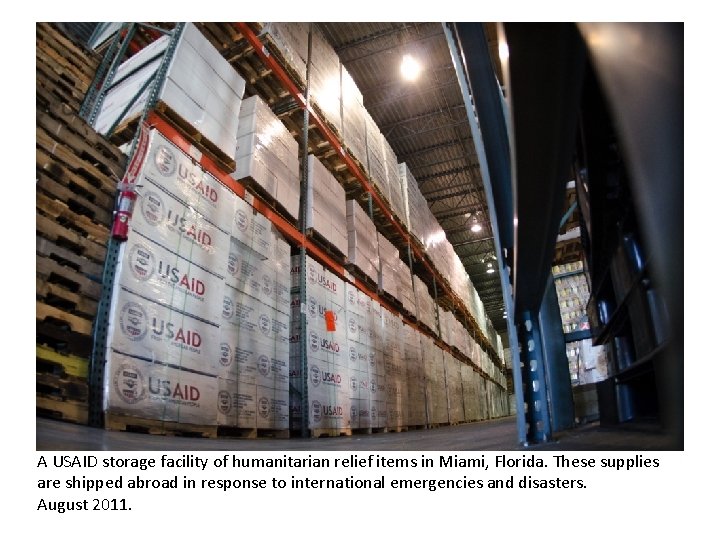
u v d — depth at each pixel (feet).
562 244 19.08
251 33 17.94
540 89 2.50
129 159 11.67
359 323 21.91
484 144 6.82
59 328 8.99
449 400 35.63
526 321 7.80
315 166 20.68
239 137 16.25
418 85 39.50
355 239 23.31
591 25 1.71
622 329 9.89
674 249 1.47
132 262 10.37
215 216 13.37
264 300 15.28
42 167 9.50
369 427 20.63
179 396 10.84
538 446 6.88
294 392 17.25
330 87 24.58
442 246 43.06
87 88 15.25
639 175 1.49
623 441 6.06
